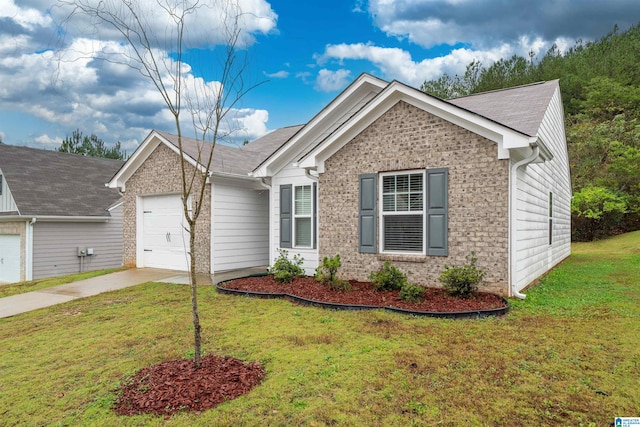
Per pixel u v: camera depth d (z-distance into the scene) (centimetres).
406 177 840
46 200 1584
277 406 346
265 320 620
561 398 347
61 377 434
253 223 1273
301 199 1067
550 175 1192
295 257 995
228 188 1188
